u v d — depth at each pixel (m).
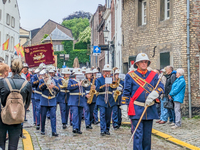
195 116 12.00
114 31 23.81
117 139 8.45
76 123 9.12
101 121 8.98
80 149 7.33
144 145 6.27
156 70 10.97
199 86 12.19
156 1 14.10
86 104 10.00
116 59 22.27
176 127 9.73
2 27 37.19
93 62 46.19
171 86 10.07
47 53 14.87
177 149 7.36
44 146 7.61
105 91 9.04
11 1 40.56
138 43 15.49
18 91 5.08
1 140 5.14
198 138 8.21
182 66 12.33
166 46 13.33
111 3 25.81
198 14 12.30
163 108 10.44
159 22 13.84
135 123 6.11
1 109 5.12
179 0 12.52
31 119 12.21
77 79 9.15
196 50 12.28
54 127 8.85
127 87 6.19
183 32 12.34
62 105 10.16
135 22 15.80
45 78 8.67
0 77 5.51
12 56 41.16
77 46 73.25
